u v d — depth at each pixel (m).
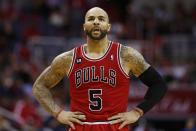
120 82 15.77
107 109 15.73
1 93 37.66
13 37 47.41
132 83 38.41
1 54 43.00
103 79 15.71
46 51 45.38
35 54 45.22
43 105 16.33
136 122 16.20
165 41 48.19
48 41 47.34
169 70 43.34
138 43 47.00
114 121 15.68
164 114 37.38
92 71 15.74
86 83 15.76
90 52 15.91
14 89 38.16
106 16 15.84
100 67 15.73
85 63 15.81
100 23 15.65
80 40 46.09
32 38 47.97
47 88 16.47
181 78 41.22
